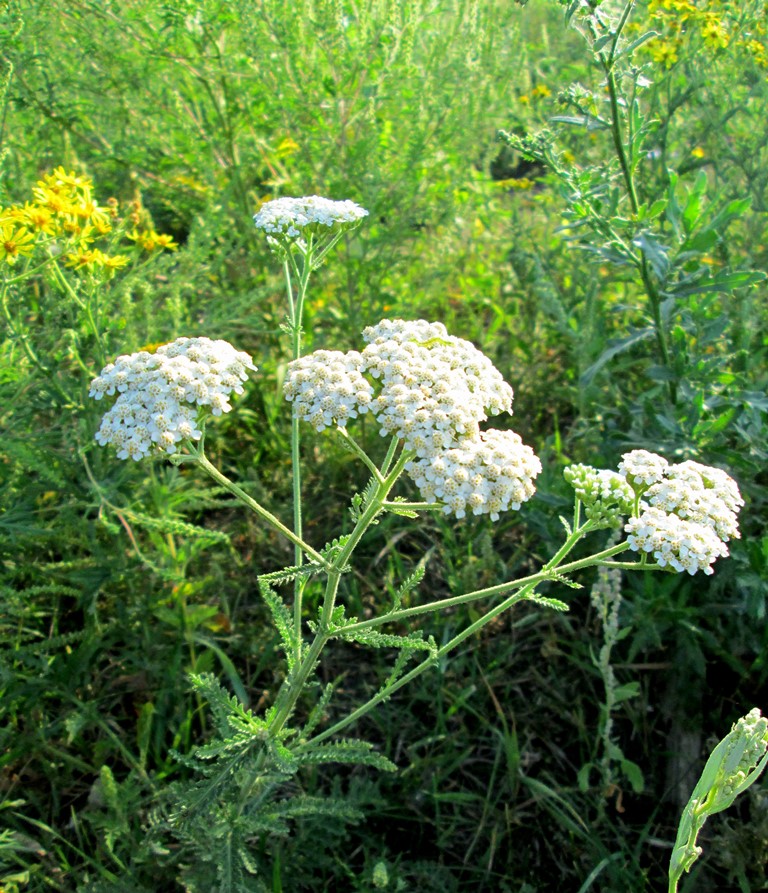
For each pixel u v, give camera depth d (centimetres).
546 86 58
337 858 31
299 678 26
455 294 63
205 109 52
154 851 29
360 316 51
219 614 40
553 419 53
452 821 34
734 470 39
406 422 23
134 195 53
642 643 37
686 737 36
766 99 45
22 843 30
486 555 40
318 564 24
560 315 49
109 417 24
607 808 35
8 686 33
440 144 52
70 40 48
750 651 38
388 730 36
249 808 28
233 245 52
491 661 39
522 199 68
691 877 32
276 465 48
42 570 35
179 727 35
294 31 46
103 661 38
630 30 44
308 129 49
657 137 48
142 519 31
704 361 39
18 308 36
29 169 46
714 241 37
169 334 43
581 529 25
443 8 51
